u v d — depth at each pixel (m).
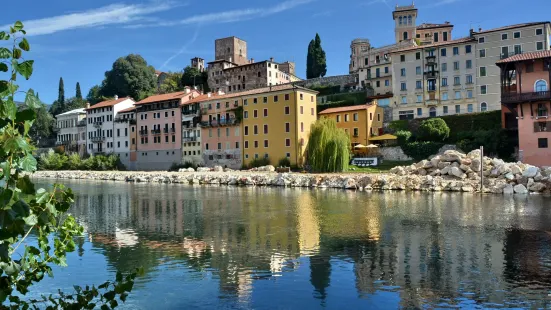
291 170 79.81
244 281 13.21
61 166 111.69
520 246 17.61
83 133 122.56
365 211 29.11
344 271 14.17
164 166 102.81
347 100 100.88
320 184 52.62
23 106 4.46
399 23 130.88
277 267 14.74
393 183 46.28
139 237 20.34
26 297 11.61
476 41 88.31
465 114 81.44
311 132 72.88
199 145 96.56
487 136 73.06
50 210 5.21
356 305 11.13
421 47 93.31
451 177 47.66
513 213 27.19
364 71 105.31
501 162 46.44
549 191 39.50
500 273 13.74
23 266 5.30
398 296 11.74
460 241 18.73
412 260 15.50
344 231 21.44
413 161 78.88
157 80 173.25
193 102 97.56
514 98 60.41
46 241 5.73
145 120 106.81
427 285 12.61
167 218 26.91
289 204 34.19
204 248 17.78
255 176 60.50
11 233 4.41
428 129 79.88
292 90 82.00
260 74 133.00
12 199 4.48
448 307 10.88
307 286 12.68
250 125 88.19
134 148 108.94
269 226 23.25
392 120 93.00
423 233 20.70
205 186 58.44
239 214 28.45
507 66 62.00
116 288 5.61
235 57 156.38
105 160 107.88
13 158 4.57
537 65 59.62
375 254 16.48
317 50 141.88
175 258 16.09
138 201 38.47
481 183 41.75
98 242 19.17
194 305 11.23
